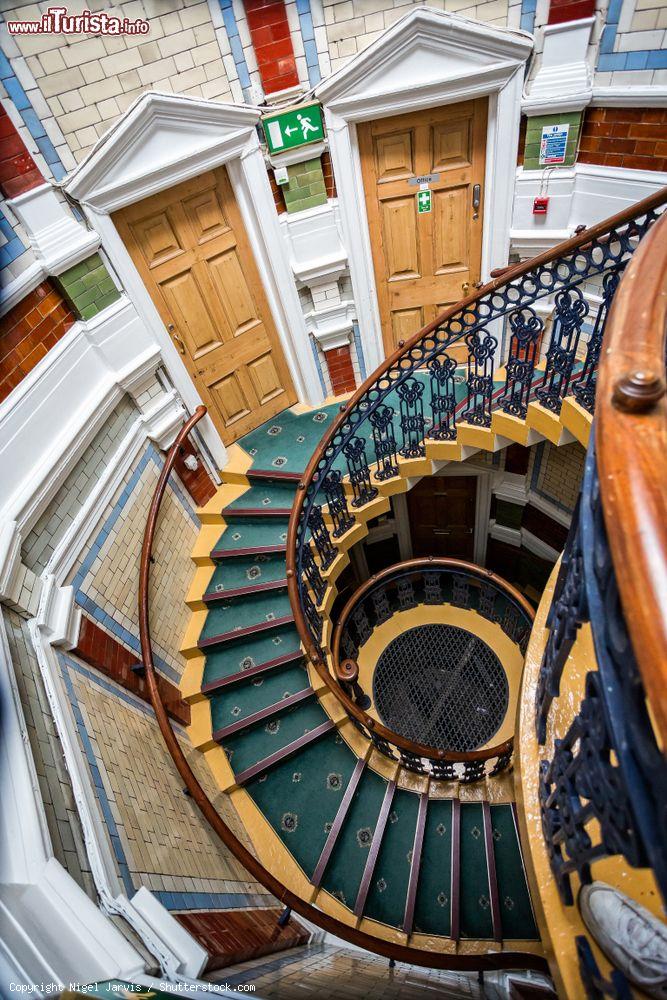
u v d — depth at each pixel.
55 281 2.88
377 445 3.81
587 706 1.01
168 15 2.75
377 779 3.36
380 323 4.44
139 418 3.50
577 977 1.30
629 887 1.34
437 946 2.75
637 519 0.67
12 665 2.01
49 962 1.38
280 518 4.13
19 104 2.56
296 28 2.99
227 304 3.97
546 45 2.96
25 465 2.51
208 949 1.94
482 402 3.54
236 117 3.17
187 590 3.97
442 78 3.13
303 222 3.77
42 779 1.89
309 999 1.92
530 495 5.05
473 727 4.86
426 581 5.41
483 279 4.06
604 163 3.19
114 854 2.00
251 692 3.65
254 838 3.17
